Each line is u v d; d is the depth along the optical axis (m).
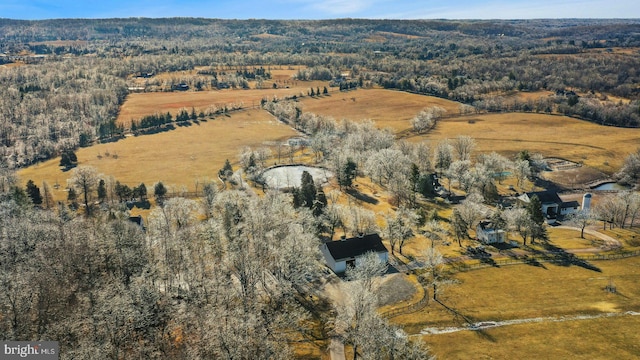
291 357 59.94
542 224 112.19
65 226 94.88
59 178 179.25
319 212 117.50
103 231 89.00
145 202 151.88
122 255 78.44
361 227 110.25
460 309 75.56
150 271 73.94
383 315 73.62
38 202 146.75
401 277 87.62
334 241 94.56
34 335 54.53
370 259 83.38
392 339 58.31
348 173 154.38
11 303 55.62
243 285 72.00
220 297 65.88
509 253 101.88
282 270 82.06
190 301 66.31
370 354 56.44
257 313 62.78
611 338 65.88
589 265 94.62
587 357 61.34
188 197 156.25
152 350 53.38
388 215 116.94
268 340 55.78
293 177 168.00
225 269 78.44
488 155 180.75
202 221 122.62
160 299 64.50
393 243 102.31
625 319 71.19
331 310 75.44
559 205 140.50
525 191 161.25
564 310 74.56
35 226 92.25
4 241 83.12
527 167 164.00
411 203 137.88
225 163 184.00
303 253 85.12
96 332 53.38
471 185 149.38
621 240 110.19
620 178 172.12
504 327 69.69
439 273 89.56
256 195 149.75
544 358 61.38
